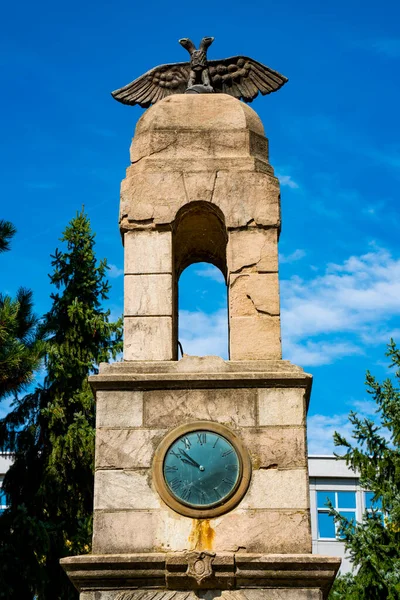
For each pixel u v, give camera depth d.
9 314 18.31
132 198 12.35
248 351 11.74
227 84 13.81
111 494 10.88
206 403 11.23
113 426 11.16
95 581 10.40
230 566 10.31
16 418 23.09
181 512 10.77
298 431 11.12
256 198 12.38
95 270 24.56
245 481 10.90
